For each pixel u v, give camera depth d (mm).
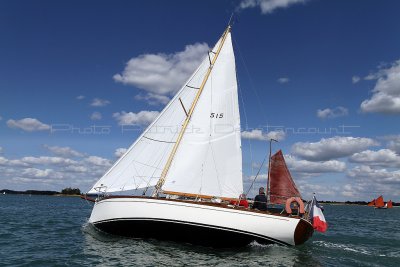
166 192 18703
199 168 18984
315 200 20125
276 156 21312
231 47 20172
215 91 19750
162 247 16734
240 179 19172
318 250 18984
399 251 19734
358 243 22859
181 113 19734
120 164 19469
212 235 16375
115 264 13992
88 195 20219
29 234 22234
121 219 17047
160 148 19516
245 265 14469
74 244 17984
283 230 16781
